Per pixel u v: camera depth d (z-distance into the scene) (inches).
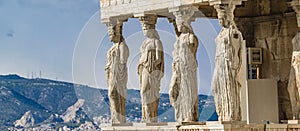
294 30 1883.6
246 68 1862.7
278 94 1895.9
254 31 1942.7
